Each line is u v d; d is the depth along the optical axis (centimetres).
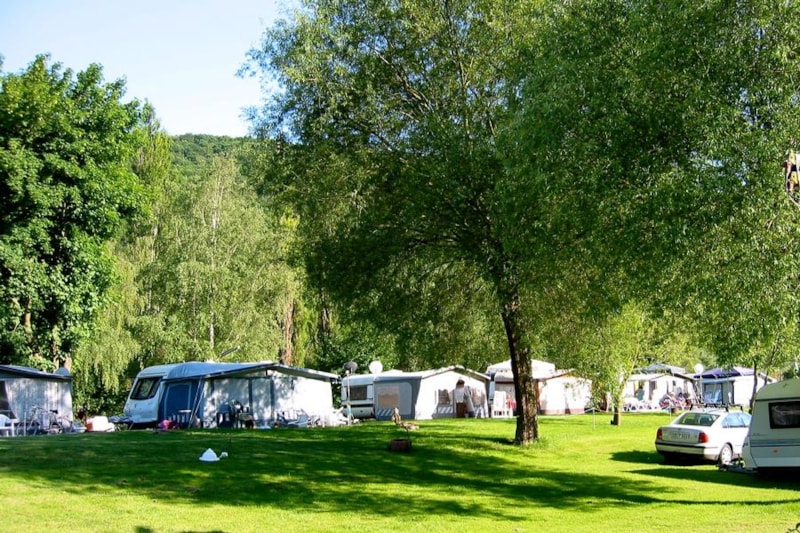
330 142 1927
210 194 4606
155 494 1222
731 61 1045
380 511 1219
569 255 1327
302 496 1304
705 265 1068
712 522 1171
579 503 1374
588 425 2972
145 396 2830
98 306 2936
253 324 4453
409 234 1967
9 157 2573
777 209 1010
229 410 2667
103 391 4031
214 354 4291
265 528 1031
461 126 1816
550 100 1215
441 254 2031
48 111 2719
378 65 1892
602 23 1219
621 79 1128
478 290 2159
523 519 1195
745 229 1024
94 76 2962
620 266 1202
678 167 1082
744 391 4784
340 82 1861
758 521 1177
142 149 4894
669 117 1080
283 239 4444
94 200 2845
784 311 1031
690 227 1047
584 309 1645
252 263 4531
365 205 1944
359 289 2019
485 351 2328
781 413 1678
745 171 1020
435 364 2247
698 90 1043
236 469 1503
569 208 1195
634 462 2039
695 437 1989
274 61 1919
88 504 1109
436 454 1922
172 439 1878
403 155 1878
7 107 2645
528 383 2167
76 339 2920
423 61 1880
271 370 2802
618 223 1144
